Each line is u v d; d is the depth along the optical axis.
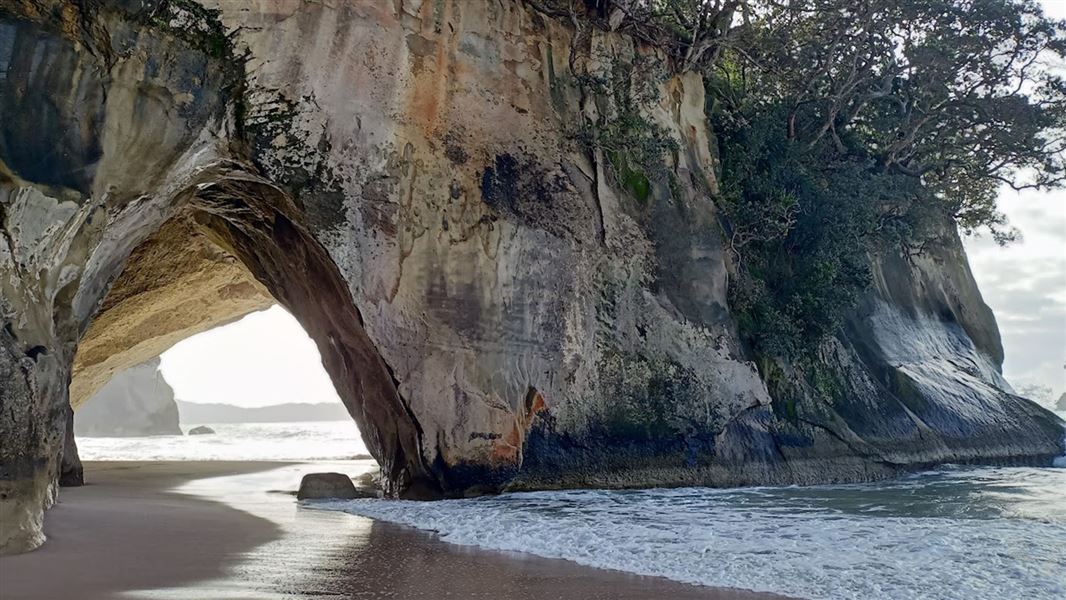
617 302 16.91
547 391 15.62
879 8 21.12
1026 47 22.48
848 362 21.55
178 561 7.93
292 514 12.07
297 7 14.05
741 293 19.14
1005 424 24.30
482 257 15.41
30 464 8.48
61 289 10.71
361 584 7.26
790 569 8.06
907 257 27.00
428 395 14.46
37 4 10.65
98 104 11.30
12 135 10.15
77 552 8.16
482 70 16.11
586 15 17.95
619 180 17.58
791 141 21.19
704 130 20.08
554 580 7.62
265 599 6.53
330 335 16.17
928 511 12.20
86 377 21.69
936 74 22.44
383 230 14.51
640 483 16.14
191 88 12.71
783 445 18.09
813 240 20.50
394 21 15.14
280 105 13.77
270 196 14.48
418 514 11.88
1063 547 9.12
